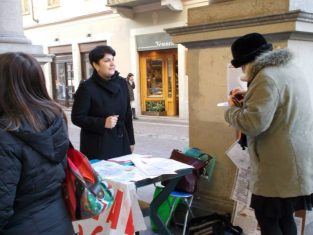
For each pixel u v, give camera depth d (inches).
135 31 588.1
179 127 467.5
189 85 151.3
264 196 94.6
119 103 135.9
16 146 63.5
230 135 139.6
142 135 411.5
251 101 91.4
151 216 119.3
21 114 65.6
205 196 147.8
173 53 554.6
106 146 132.7
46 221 68.3
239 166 131.0
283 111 90.8
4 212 61.6
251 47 95.0
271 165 93.1
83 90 131.6
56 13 724.7
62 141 69.2
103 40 644.7
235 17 132.4
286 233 100.2
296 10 112.3
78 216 75.9
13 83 66.7
